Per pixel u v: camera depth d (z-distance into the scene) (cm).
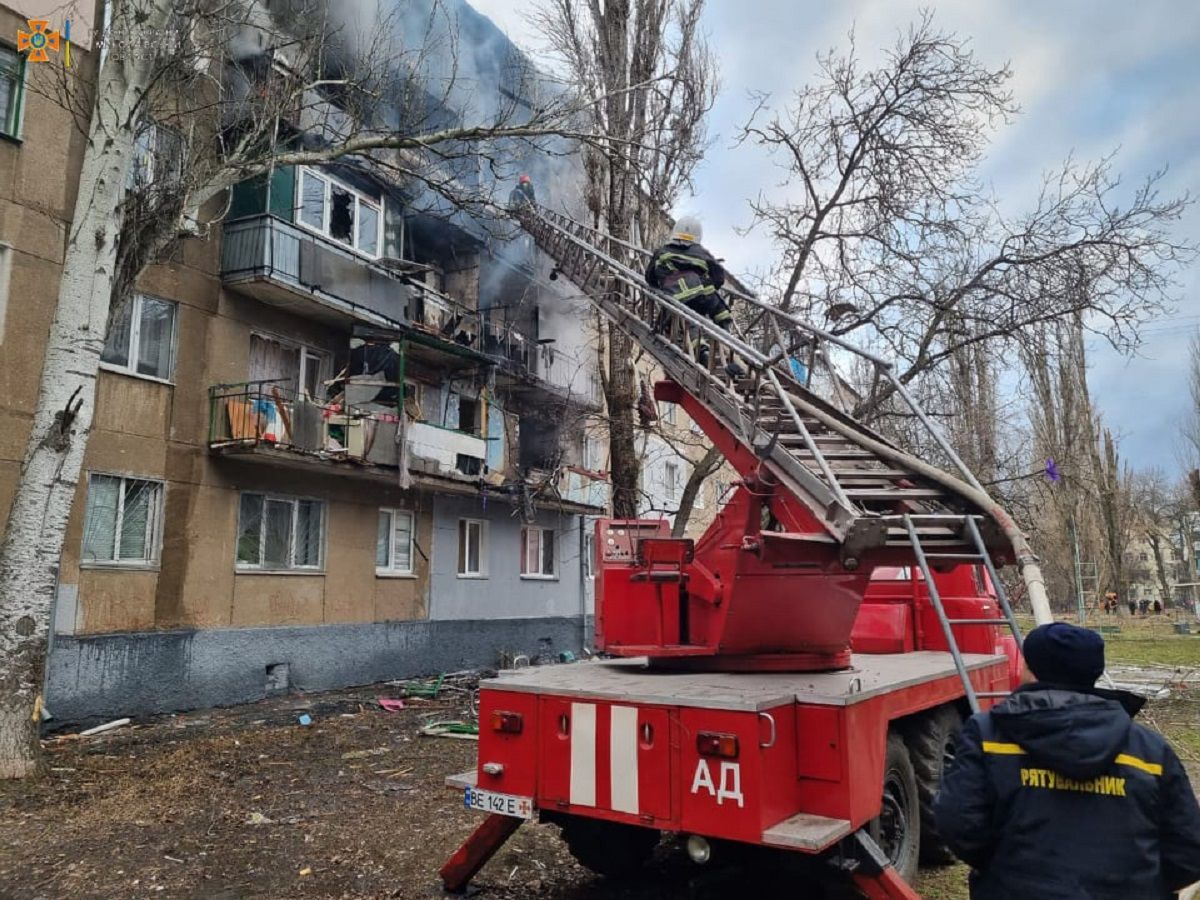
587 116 1320
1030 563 363
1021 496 1438
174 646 1161
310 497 1413
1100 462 3481
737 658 512
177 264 1226
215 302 1277
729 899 474
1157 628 3291
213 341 1269
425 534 1658
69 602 1057
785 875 492
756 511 496
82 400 761
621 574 541
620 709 407
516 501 1766
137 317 1175
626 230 1327
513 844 568
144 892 473
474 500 1792
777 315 626
